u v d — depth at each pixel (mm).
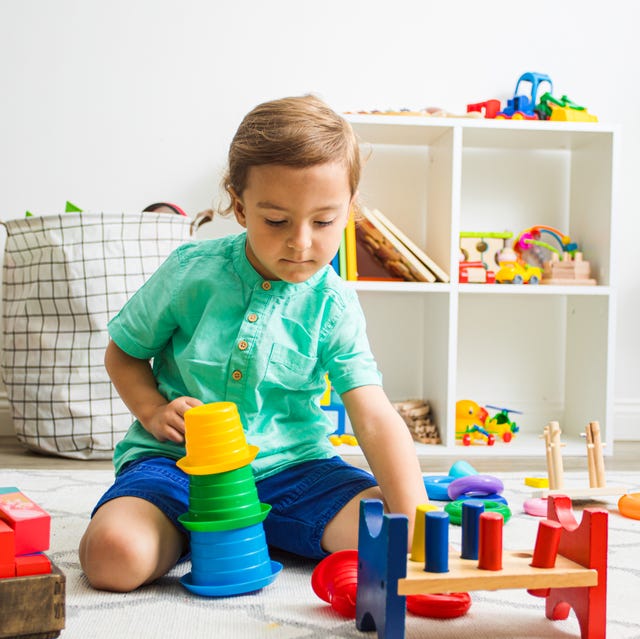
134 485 929
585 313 2148
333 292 1009
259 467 993
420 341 2234
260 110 898
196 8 2145
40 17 2104
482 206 2248
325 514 958
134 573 855
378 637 708
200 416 851
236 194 931
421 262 2006
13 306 1854
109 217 1776
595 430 1367
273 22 2164
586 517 732
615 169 2021
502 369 2268
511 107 2113
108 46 2125
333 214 872
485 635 764
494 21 2221
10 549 694
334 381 991
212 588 847
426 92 2207
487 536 708
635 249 2260
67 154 2121
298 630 769
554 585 710
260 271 1004
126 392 1059
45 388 1793
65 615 749
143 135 2139
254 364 991
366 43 2189
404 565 685
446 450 1937
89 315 1775
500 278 2055
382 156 2207
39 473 1561
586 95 2248
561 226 2271
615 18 2250
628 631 783
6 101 2100
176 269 1043
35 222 1785
